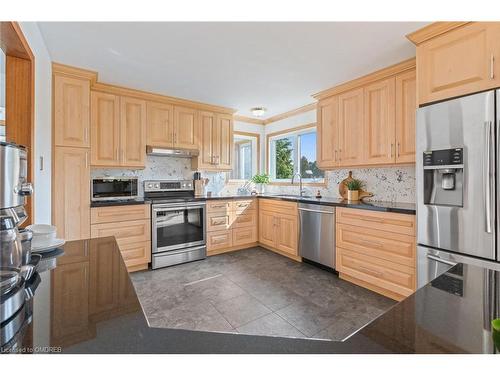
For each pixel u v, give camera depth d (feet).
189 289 8.76
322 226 10.32
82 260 3.54
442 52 6.27
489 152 5.37
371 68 8.86
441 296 2.37
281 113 15.08
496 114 5.30
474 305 2.19
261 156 16.88
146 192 12.43
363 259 8.77
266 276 9.91
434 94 6.41
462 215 5.84
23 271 2.72
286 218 12.15
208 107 13.25
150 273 10.29
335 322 6.73
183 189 13.42
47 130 7.68
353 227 9.11
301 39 6.99
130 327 1.86
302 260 11.62
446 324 1.90
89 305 2.23
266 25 6.36
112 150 10.62
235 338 1.71
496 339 1.68
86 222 9.29
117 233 10.00
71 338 1.73
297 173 14.34
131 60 8.28
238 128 15.99
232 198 13.12
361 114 9.75
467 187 5.74
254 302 7.82
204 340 1.69
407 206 8.44
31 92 5.58
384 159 9.02
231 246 13.17
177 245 11.37
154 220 10.78
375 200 10.57
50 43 7.19
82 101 9.10
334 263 9.82
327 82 10.12
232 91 11.21
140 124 11.31
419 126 6.63
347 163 10.27
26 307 2.19
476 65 5.69
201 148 13.08
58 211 8.70
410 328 1.84
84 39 6.97
